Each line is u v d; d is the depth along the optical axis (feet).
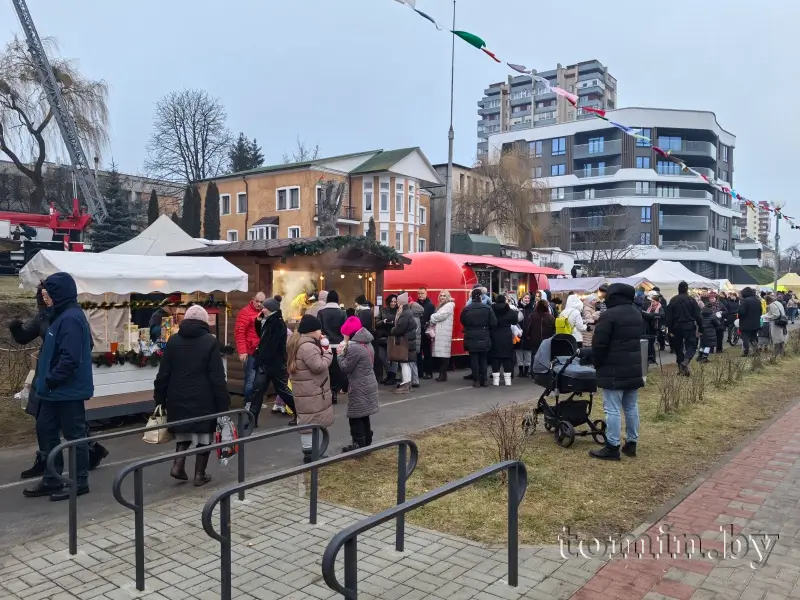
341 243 37.93
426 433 27.78
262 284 36.19
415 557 15.16
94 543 16.20
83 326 19.70
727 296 73.46
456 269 50.49
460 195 143.64
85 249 71.67
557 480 20.89
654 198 218.18
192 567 14.80
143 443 26.94
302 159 207.41
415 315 40.68
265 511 18.56
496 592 13.26
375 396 24.31
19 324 23.43
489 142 249.55
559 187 232.53
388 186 143.23
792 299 119.75
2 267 71.41
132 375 28.94
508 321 41.52
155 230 58.95
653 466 22.52
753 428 28.45
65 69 103.76
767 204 70.13
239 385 35.76
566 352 26.48
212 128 175.01
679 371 44.16
